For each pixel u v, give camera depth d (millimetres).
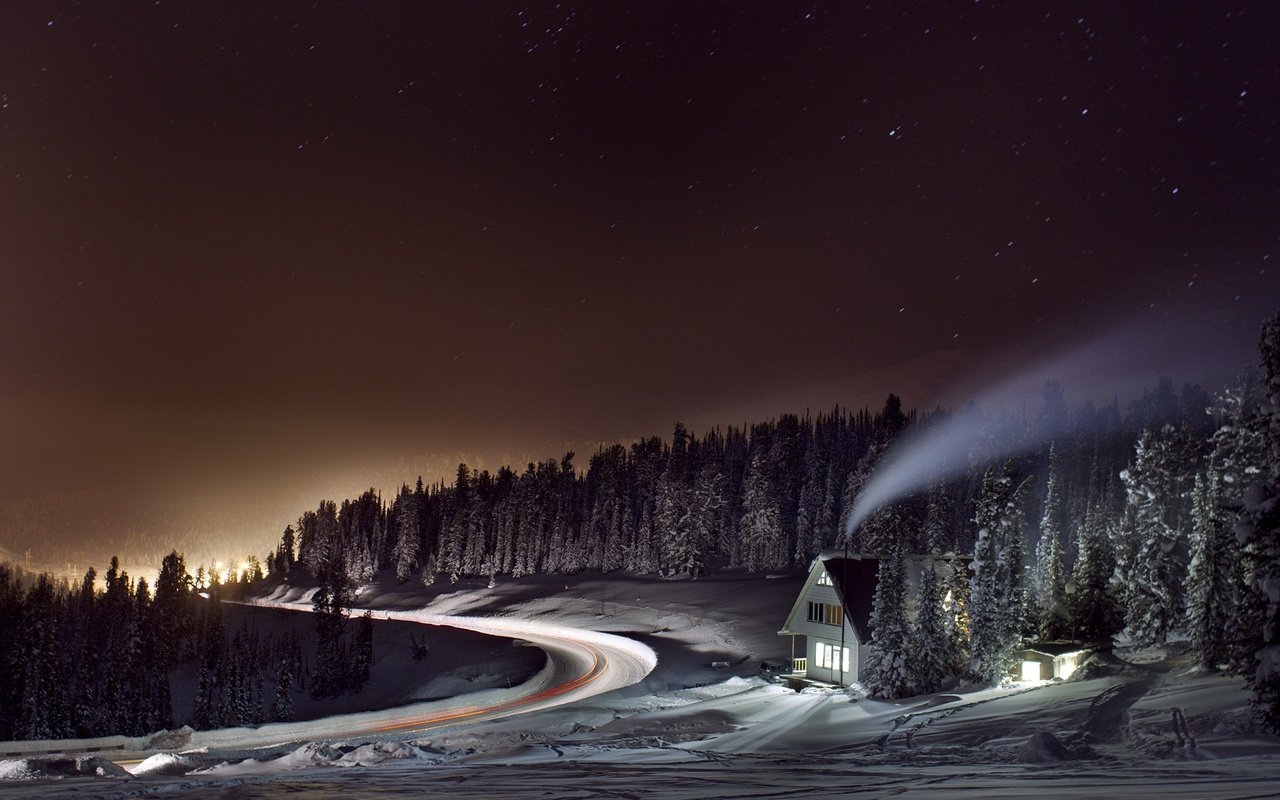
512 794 19766
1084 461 114250
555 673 79125
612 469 160500
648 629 99812
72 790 21797
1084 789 15945
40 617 101625
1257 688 25000
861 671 50656
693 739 38031
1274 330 27312
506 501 173500
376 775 25156
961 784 18188
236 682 105312
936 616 46344
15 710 97750
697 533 126062
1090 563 54250
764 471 127000
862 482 114750
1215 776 17219
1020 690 41594
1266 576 25641
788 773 22938
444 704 67250
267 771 32250
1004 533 46031
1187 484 52125
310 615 160125
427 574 167125
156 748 57344
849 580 54125
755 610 97000
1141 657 47219
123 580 134750
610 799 18641
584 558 150000
